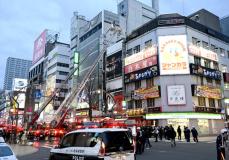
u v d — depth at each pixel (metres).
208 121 37.78
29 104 49.19
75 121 31.59
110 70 50.22
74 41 77.44
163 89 37.03
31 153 18.30
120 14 75.06
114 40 63.12
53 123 33.28
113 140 7.86
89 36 67.56
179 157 14.48
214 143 23.77
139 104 41.03
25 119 40.00
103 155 7.38
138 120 38.69
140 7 76.75
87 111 50.72
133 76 42.28
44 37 102.69
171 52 37.88
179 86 36.34
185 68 36.97
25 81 91.25
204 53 40.81
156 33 39.84
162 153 16.55
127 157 8.06
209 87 38.78
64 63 84.81
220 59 44.97
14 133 32.22
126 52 46.47
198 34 41.28
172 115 35.69
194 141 26.03
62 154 8.55
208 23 52.19
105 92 46.53
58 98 70.81
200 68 38.19
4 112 65.75
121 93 45.88
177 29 38.72
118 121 25.33
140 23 75.19
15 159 9.22
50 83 85.31
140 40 43.44
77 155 7.97
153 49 39.34
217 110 39.19
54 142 29.62
